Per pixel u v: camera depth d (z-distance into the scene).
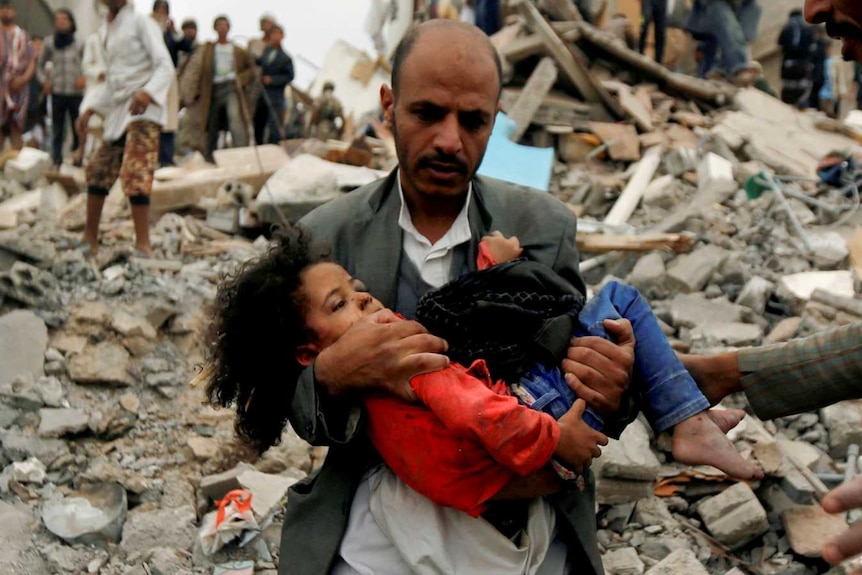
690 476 3.53
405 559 1.87
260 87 9.16
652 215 6.42
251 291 1.92
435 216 2.07
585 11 9.92
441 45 1.87
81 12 14.99
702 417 1.92
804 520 3.32
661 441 3.66
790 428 3.91
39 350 4.09
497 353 1.86
